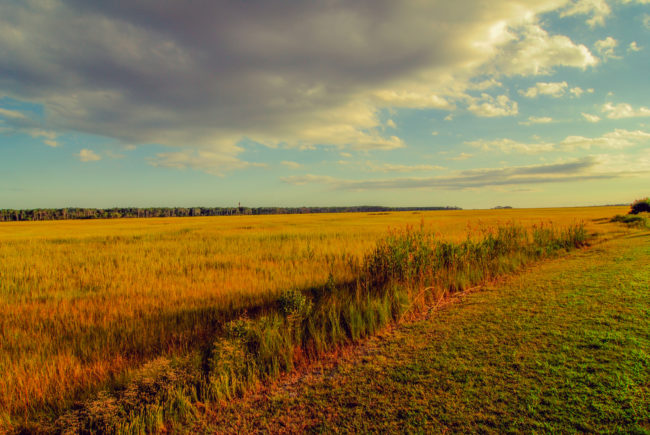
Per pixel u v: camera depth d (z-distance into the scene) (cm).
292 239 1995
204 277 955
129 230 3394
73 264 1270
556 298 561
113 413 328
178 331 539
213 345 437
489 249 1024
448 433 259
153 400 352
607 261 862
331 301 641
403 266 790
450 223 2925
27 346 494
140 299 730
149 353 466
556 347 375
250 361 423
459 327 481
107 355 458
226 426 318
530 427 254
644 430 234
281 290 747
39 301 755
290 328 492
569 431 246
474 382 326
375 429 277
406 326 523
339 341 485
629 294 532
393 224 3450
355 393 340
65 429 314
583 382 302
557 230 1641
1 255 1519
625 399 271
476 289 726
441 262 865
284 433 294
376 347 453
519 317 487
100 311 653
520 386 309
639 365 315
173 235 2572
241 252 1481
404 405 305
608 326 412
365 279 805
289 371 415
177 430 321
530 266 955
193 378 384
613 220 2755
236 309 645
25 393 370
